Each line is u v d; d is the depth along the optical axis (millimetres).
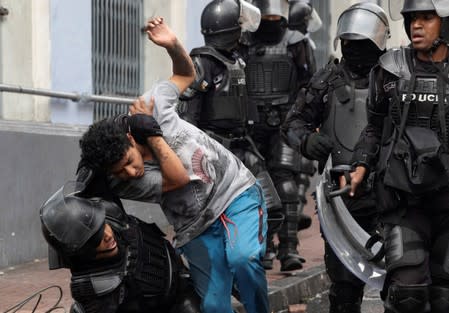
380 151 5703
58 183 10070
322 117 7023
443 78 5531
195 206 5586
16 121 9992
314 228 12266
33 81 10328
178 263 5578
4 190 9359
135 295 5289
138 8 12375
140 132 5336
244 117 8492
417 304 5402
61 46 10828
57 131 10359
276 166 9117
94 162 5227
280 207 7977
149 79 12531
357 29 6730
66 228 4977
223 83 8391
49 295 8055
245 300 5688
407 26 5688
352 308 6738
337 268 6668
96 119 11523
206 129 8477
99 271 5176
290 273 9062
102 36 11664
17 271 9227
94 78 11516
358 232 6395
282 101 9164
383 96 5746
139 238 5301
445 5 5453
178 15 12969
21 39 10258
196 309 5566
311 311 8367
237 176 5684
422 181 5398
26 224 9656
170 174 5375
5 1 10062
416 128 5523
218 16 8344
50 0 10641
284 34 9289
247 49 9273
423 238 5516
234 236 5598
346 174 5902
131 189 5398
